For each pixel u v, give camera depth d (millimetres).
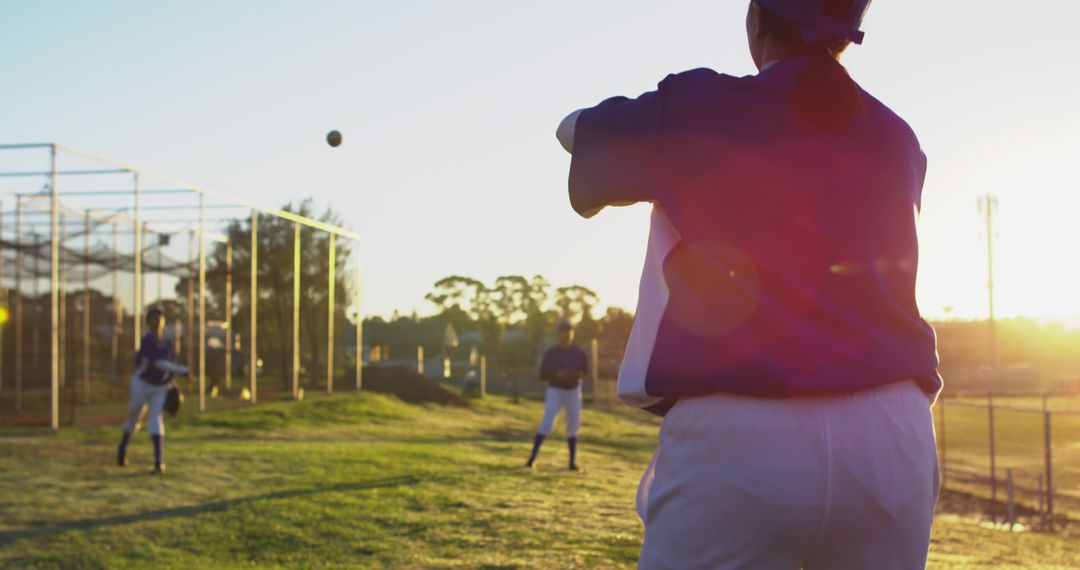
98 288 20125
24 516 7621
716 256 1463
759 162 1467
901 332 1493
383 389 30312
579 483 10562
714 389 1428
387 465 11289
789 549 1441
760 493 1395
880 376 1431
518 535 7098
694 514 1445
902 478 1456
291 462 11297
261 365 23812
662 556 1484
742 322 1430
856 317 1447
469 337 70688
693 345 1453
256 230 21688
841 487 1401
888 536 1469
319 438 15953
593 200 1571
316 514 7816
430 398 29969
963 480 18594
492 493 9312
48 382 19141
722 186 1470
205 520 7559
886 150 1574
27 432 14391
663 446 1530
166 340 10688
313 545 6797
